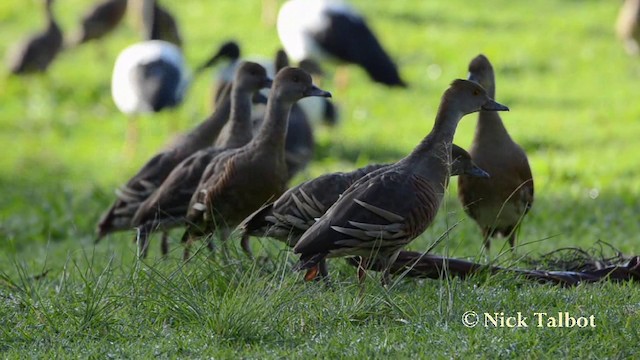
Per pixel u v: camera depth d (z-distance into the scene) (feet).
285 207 33.96
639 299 31.40
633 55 99.71
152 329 29.68
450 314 29.76
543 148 77.56
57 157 80.84
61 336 29.48
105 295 31.99
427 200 31.14
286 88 38.04
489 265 34.09
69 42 99.25
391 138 81.61
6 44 105.50
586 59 100.27
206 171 38.99
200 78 94.99
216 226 38.06
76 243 51.08
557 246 43.83
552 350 27.27
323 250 30.37
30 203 64.34
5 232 55.31
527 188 40.50
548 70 97.66
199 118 88.22
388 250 31.40
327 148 77.97
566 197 60.13
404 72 96.68
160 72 76.74
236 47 68.85
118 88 77.66
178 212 40.27
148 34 87.81
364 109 88.69
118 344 28.71
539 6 115.14
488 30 106.93
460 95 32.45
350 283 32.91
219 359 27.20
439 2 114.21
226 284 32.76
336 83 92.89
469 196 40.45
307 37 82.58
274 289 30.81
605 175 67.82
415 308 30.32
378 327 29.25
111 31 98.94
